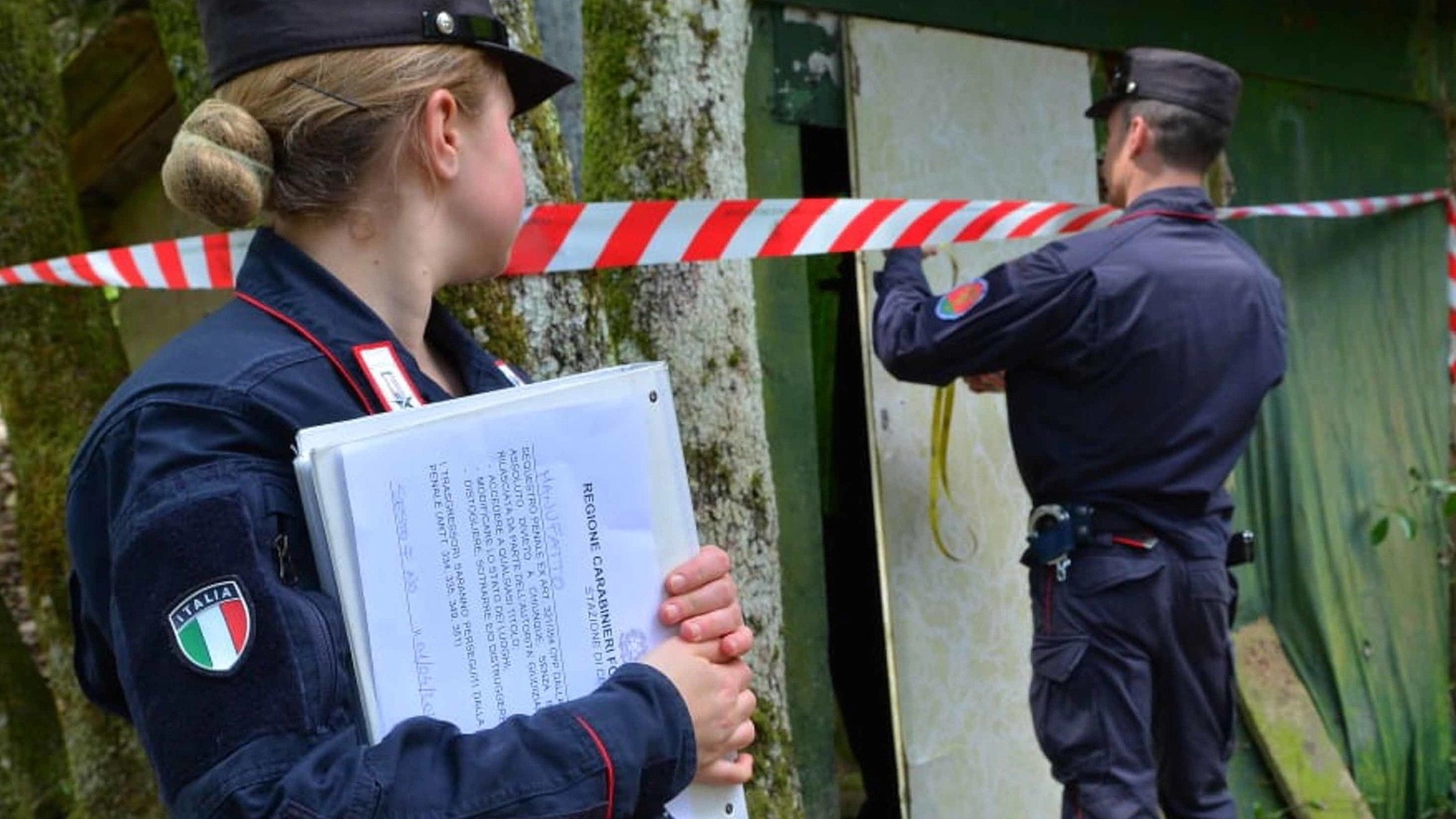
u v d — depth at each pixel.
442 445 1.09
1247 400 2.73
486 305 1.89
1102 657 2.65
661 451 1.19
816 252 2.56
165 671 1.01
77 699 2.83
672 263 2.34
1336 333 4.41
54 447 2.84
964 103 3.39
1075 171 3.64
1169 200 2.77
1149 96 2.83
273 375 1.10
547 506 1.13
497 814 1.03
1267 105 4.25
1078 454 2.68
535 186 2.02
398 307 1.22
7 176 2.82
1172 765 2.78
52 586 2.83
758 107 3.06
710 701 1.16
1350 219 4.47
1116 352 2.63
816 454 3.20
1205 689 2.75
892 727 3.38
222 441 1.07
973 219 2.89
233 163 1.13
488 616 1.11
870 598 3.67
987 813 3.30
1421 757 4.55
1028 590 3.43
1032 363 2.71
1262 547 4.18
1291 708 4.05
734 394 2.39
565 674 1.14
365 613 1.06
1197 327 2.66
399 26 1.18
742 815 1.22
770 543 2.42
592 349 2.02
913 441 3.22
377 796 1.00
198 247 2.55
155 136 3.73
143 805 2.84
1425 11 4.73
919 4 3.31
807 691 3.16
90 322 2.91
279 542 1.06
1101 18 3.72
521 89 1.33
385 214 1.20
